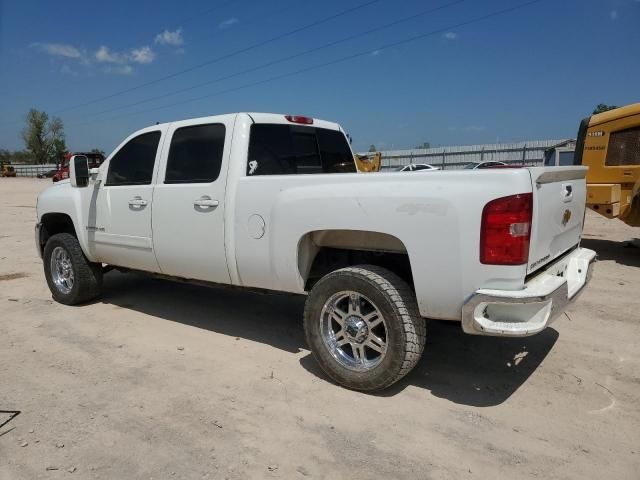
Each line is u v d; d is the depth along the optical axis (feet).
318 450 10.17
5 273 26.30
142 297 21.29
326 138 18.61
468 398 12.26
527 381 13.12
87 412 11.68
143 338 16.48
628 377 13.28
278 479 9.30
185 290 22.36
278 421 11.26
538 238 11.10
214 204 14.73
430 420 11.25
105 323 18.02
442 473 9.43
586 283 13.46
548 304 10.56
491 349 15.26
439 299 11.19
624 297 20.56
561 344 15.55
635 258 29.14
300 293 13.71
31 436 10.69
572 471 9.46
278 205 13.30
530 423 11.10
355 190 12.05
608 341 15.74
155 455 10.02
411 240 11.30
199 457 9.95
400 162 145.18
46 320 18.39
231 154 14.64
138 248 17.15
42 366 14.28
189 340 16.26
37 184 158.40
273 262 13.65
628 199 30.96
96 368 14.12
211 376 13.56
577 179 13.71
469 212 10.62
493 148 131.34
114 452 10.12
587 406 11.82
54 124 317.42
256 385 13.00
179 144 16.02
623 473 9.40
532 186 10.53
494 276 10.55
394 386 12.92
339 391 12.65
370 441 10.46
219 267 14.97
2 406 11.98
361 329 12.30
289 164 16.46
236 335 16.70
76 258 19.49
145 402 12.15
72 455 10.02
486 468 9.57
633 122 30.37
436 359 14.57
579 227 14.43
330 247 13.71
